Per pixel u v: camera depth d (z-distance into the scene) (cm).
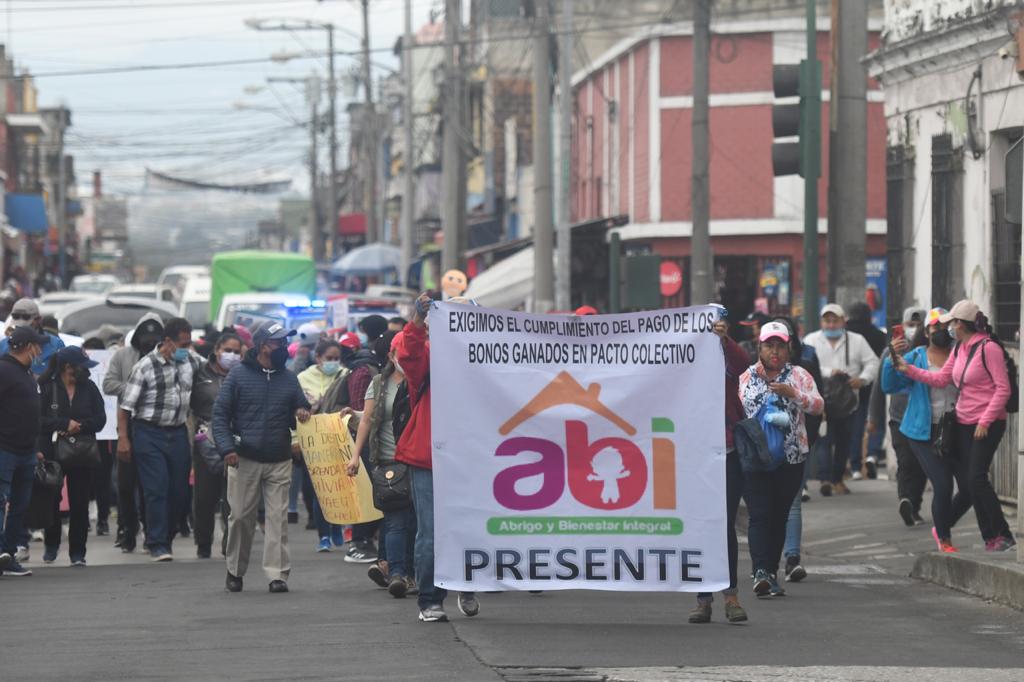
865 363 2612
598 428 1474
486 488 1470
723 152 5966
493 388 1470
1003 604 1644
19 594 1780
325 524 2245
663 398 1478
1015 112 2584
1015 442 2238
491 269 5397
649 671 1223
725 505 1474
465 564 1470
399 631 1442
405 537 1673
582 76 7162
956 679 1198
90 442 2098
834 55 2714
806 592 1748
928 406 1939
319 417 1938
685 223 5994
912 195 3019
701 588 1472
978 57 2708
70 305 4197
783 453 1614
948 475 1930
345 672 1225
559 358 1478
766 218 5934
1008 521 2203
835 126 2717
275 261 5750
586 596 1725
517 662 1266
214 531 2442
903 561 2003
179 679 1204
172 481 2188
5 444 1922
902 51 2966
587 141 7181
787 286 5962
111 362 2300
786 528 1833
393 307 4538
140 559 2216
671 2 6406
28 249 12512
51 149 14125
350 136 13200
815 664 1263
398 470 1638
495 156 8906
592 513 1474
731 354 1516
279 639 1402
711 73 5956
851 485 2795
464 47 6128
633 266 3566
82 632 1469
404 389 1577
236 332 2378
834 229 2730
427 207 9925
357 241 13188
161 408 2145
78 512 2122
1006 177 1730
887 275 3116
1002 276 2656
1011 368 1877
